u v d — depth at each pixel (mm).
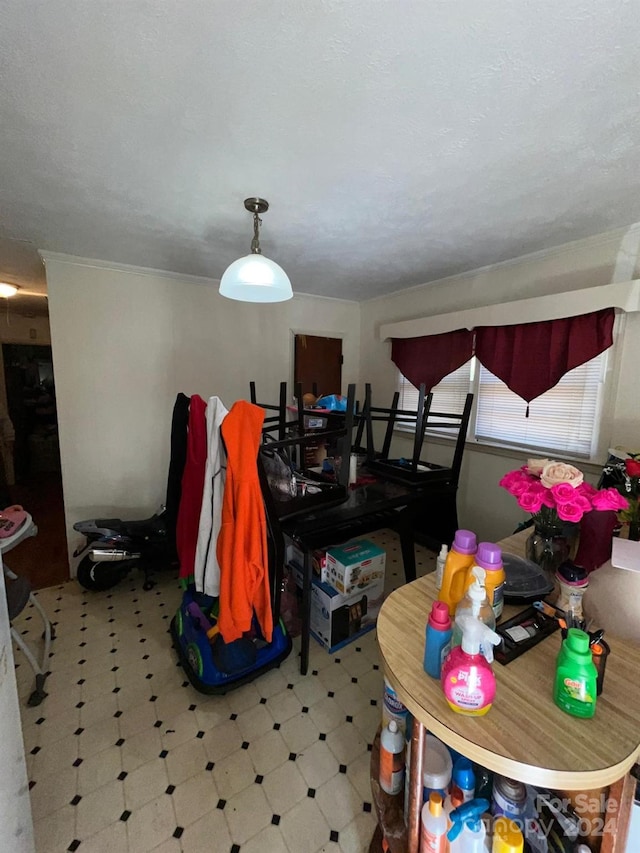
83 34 814
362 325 3775
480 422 2748
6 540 1611
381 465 2482
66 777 1280
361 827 1144
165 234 1996
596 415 2102
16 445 4875
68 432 2459
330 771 1310
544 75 919
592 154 1268
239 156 1284
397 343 3332
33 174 1396
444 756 910
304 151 1252
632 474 1241
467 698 684
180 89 973
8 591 1546
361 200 1608
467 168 1356
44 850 1081
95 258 2404
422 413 2309
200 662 1589
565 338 2176
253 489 1450
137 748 1385
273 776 1291
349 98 1003
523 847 761
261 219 1795
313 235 2010
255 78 934
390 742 966
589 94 982
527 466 1188
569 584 981
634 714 704
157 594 2389
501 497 2617
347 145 1220
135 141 1198
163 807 1193
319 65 893
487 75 920
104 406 2555
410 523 2111
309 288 3229
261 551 1498
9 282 3014
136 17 774
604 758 617
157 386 2730
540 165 1338
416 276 2832
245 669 1619
